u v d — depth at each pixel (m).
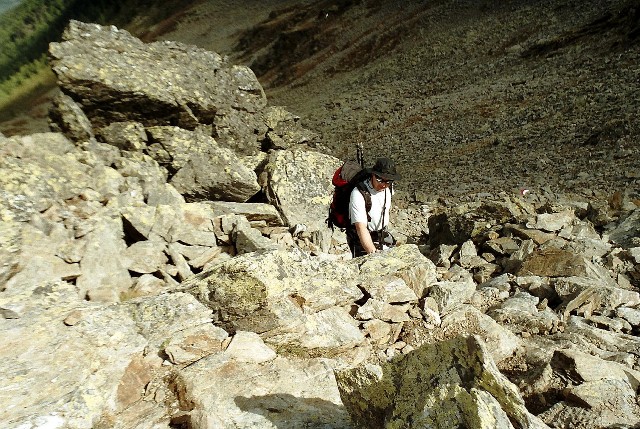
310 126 62.91
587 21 60.50
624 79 41.25
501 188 28.05
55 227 8.04
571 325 7.00
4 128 129.50
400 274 7.05
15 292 5.79
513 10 75.00
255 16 135.62
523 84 51.66
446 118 50.56
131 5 175.50
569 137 34.81
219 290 6.05
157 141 12.52
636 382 5.58
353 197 7.30
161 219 9.15
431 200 25.62
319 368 5.70
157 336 5.73
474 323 6.67
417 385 4.16
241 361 5.61
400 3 98.25
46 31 192.62
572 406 5.17
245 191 12.06
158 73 13.73
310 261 6.66
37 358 4.97
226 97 15.23
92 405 4.69
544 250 8.98
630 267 9.11
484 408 3.61
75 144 11.88
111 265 7.95
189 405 4.99
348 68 87.19
